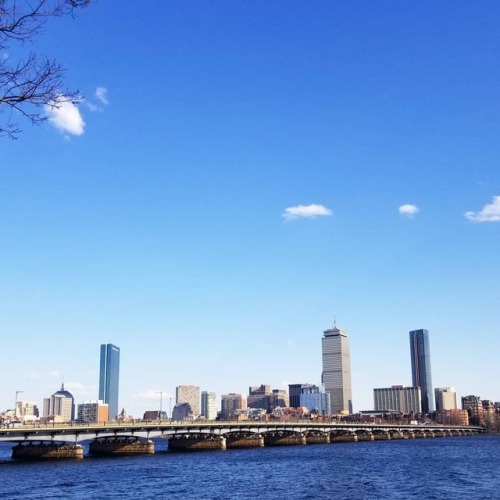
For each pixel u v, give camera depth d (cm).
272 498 7856
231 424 19950
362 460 14450
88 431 14575
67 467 11600
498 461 14288
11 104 1725
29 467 11519
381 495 8131
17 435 12812
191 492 8350
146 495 8000
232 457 15250
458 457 15850
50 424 14038
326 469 11925
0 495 7775
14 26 1664
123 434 15650
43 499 7494
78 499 7562
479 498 7850
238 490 8625
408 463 13575
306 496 8038
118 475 10238
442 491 8525
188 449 19612
